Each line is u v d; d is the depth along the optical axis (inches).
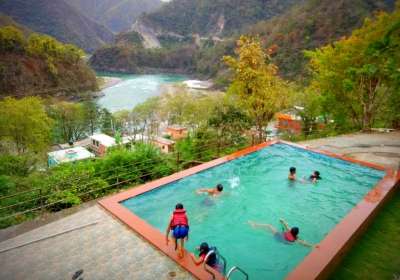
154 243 243.9
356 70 695.1
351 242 249.6
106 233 263.3
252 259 254.1
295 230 283.3
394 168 434.0
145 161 435.2
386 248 251.0
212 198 371.9
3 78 3491.6
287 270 240.1
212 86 4859.7
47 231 268.5
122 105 3663.9
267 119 701.3
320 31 4153.5
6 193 372.8
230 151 585.6
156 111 2664.9
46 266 221.3
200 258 220.2
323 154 501.4
